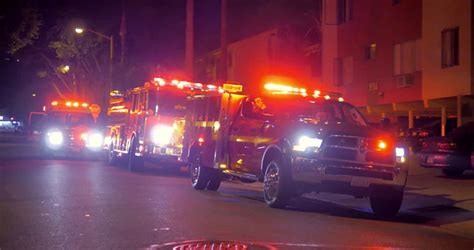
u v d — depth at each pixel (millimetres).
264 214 11414
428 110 28172
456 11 24828
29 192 13906
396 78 28688
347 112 13820
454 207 13016
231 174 14289
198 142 15836
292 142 11758
